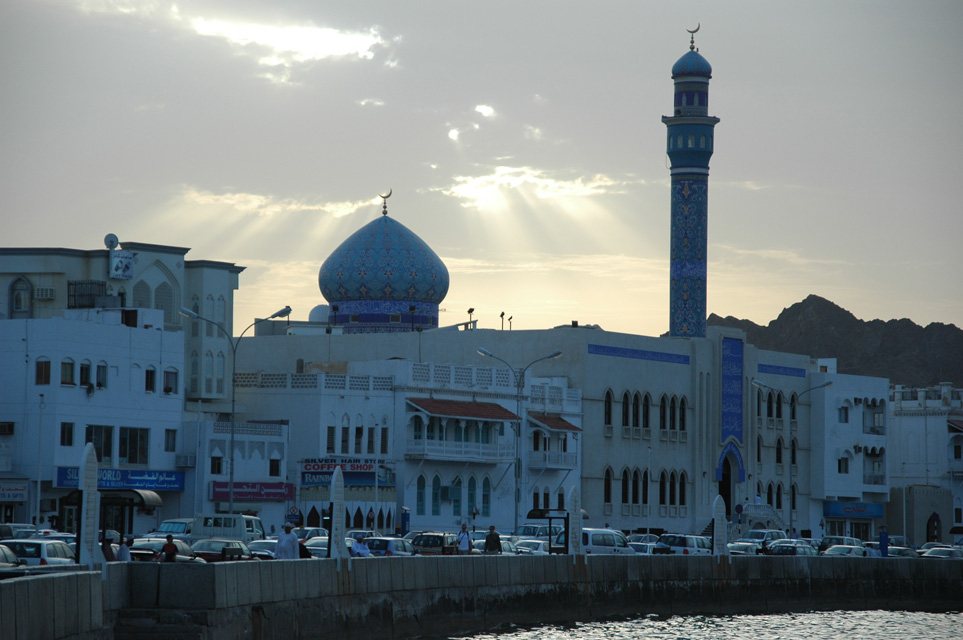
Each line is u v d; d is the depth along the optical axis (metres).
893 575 121.19
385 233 180.88
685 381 174.25
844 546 134.25
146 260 136.38
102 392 120.06
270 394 136.75
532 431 151.00
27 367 116.75
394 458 138.00
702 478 175.38
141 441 123.38
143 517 122.69
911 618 112.06
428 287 180.88
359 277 179.75
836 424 195.62
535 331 160.88
